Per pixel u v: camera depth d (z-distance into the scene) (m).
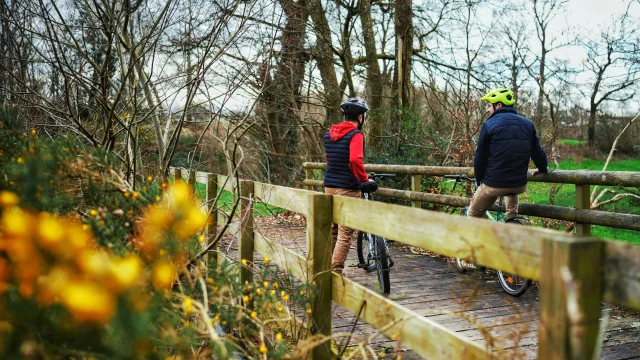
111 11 4.07
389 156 10.11
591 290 1.42
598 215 4.57
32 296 1.63
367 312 2.52
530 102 11.52
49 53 4.71
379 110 12.44
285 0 6.64
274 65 9.00
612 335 3.78
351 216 2.69
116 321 1.53
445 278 5.61
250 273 3.95
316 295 2.85
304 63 12.88
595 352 1.42
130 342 1.66
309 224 2.94
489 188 4.91
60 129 5.30
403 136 10.56
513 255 1.63
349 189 4.70
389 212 2.33
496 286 5.24
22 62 4.84
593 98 14.22
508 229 1.65
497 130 4.82
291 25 10.91
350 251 6.98
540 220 7.17
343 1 13.62
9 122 2.63
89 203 2.47
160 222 2.14
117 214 2.31
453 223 1.91
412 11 13.23
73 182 2.75
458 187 9.46
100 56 5.35
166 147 5.11
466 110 9.43
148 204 2.44
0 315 1.63
